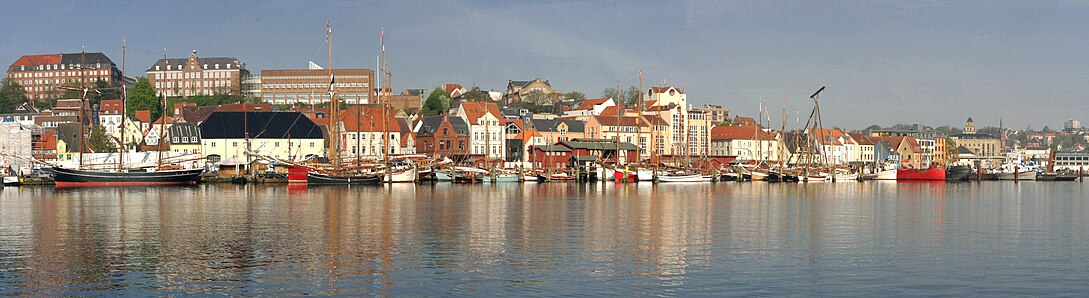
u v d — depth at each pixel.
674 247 75.44
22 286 58.09
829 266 66.12
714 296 55.94
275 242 77.69
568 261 67.88
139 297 55.09
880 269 65.06
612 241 79.31
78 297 55.19
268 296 55.50
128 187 174.50
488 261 67.69
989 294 57.09
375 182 186.88
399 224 92.94
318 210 110.94
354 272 63.03
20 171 197.38
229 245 75.75
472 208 115.81
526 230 87.75
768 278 61.44
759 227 91.94
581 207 118.81
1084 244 79.12
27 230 86.88
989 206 127.81
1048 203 136.38
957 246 77.19
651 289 57.81
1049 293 57.41
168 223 93.50
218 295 55.66
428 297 55.47
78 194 148.50
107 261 67.31
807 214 108.94
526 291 57.09
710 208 118.44
